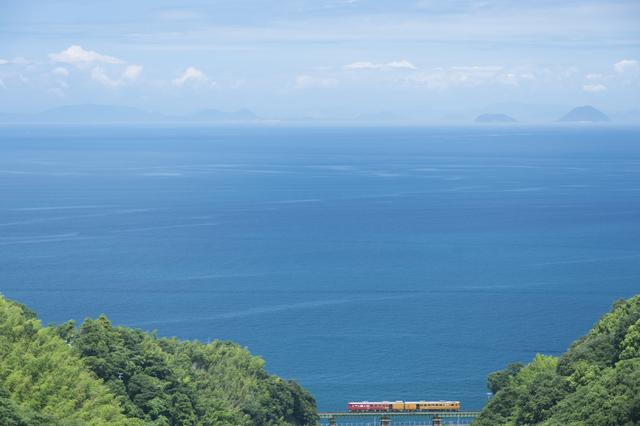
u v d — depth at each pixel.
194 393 166.75
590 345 163.12
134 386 155.38
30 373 141.00
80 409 137.62
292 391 196.38
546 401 152.75
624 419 122.88
